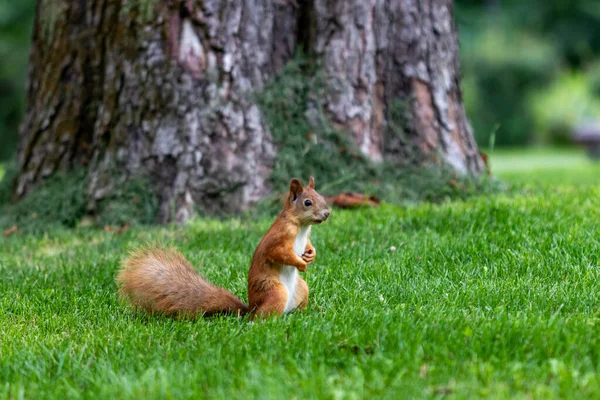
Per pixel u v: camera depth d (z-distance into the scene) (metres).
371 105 12.47
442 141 12.86
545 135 46.12
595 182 16.36
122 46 11.99
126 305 7.64
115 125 12.05
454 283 7.92
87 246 10.78
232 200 11.67
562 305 6.85
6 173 13.70
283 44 12.41
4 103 42.12
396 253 9.17
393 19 12.73
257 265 6.80
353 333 6.13
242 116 11.85
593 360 5.48
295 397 4.85
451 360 5.47
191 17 11.74
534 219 10.09
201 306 7.05
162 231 11.04
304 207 6.69
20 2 41.19
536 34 47.25
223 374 5.38
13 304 8.02
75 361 5.83
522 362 5.43
